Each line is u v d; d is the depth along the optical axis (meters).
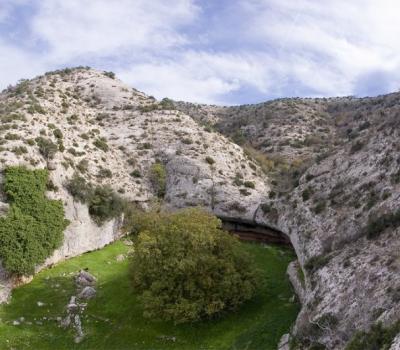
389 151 43.31
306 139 105.31
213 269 41.81
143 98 96.50
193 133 79.38
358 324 28.34
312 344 30.89
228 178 69.50
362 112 114.00
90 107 91.06
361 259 33.09
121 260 55.81
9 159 53.62
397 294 27.38
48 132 63.84
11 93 87.81
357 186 43.84
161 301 40.22
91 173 63.25
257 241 60.00
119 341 40.38
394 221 34.31
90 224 57.50
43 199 52.78
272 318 39.19
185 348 38.25
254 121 122.25
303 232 45.50
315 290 34.41
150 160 73.56
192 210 49.44
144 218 53.59
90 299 46.50
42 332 42.31
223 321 40.69
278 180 73.62
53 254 52.34
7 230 47.94
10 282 47.66
